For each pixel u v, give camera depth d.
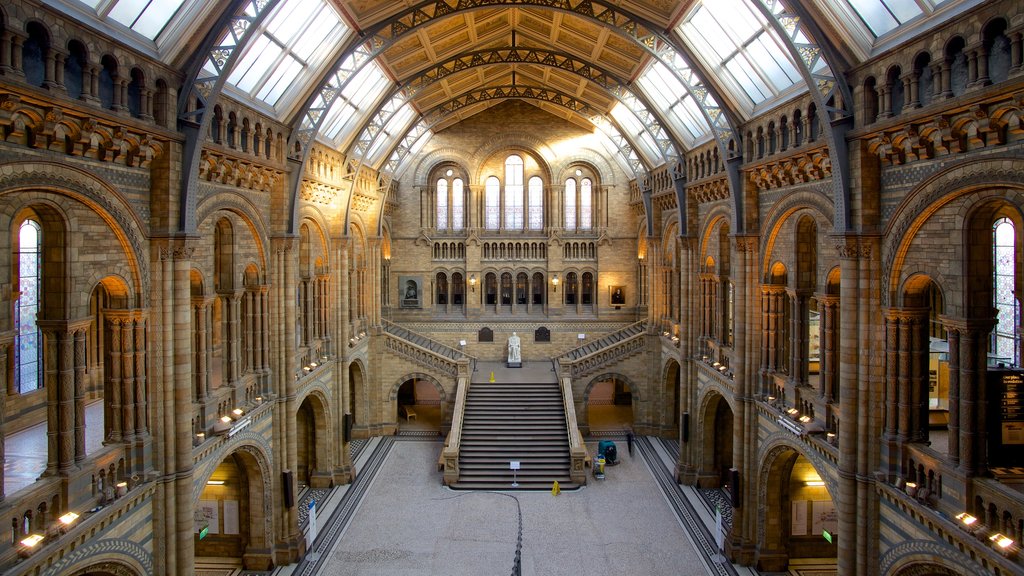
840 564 18.31
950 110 13.90
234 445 22.02
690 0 21.50
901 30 15.68
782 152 21.78
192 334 20.16
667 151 34.38
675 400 42.72
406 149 43.59
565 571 24.75
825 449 19.55
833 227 18.98
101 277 15.59
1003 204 13.80
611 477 35.53
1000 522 13.27
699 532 28.34
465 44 31.95
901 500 16.19
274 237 25.69
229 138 21.38
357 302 41.19
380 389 43.53
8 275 12.80
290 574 24.59
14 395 20.89
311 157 29.36
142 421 17.00
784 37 18.03
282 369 26.23
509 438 37.78
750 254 25.67
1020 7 12.05
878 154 17.11
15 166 12.52
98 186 15.11
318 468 33.84
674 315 39.94
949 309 14.93
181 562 18.08
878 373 17.52
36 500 13.27
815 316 29.02
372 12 23.78
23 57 12.62
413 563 25.42
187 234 17.61
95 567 15.22
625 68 31.19
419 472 36.31
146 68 16.39
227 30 18.00
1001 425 14.33
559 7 25.48
